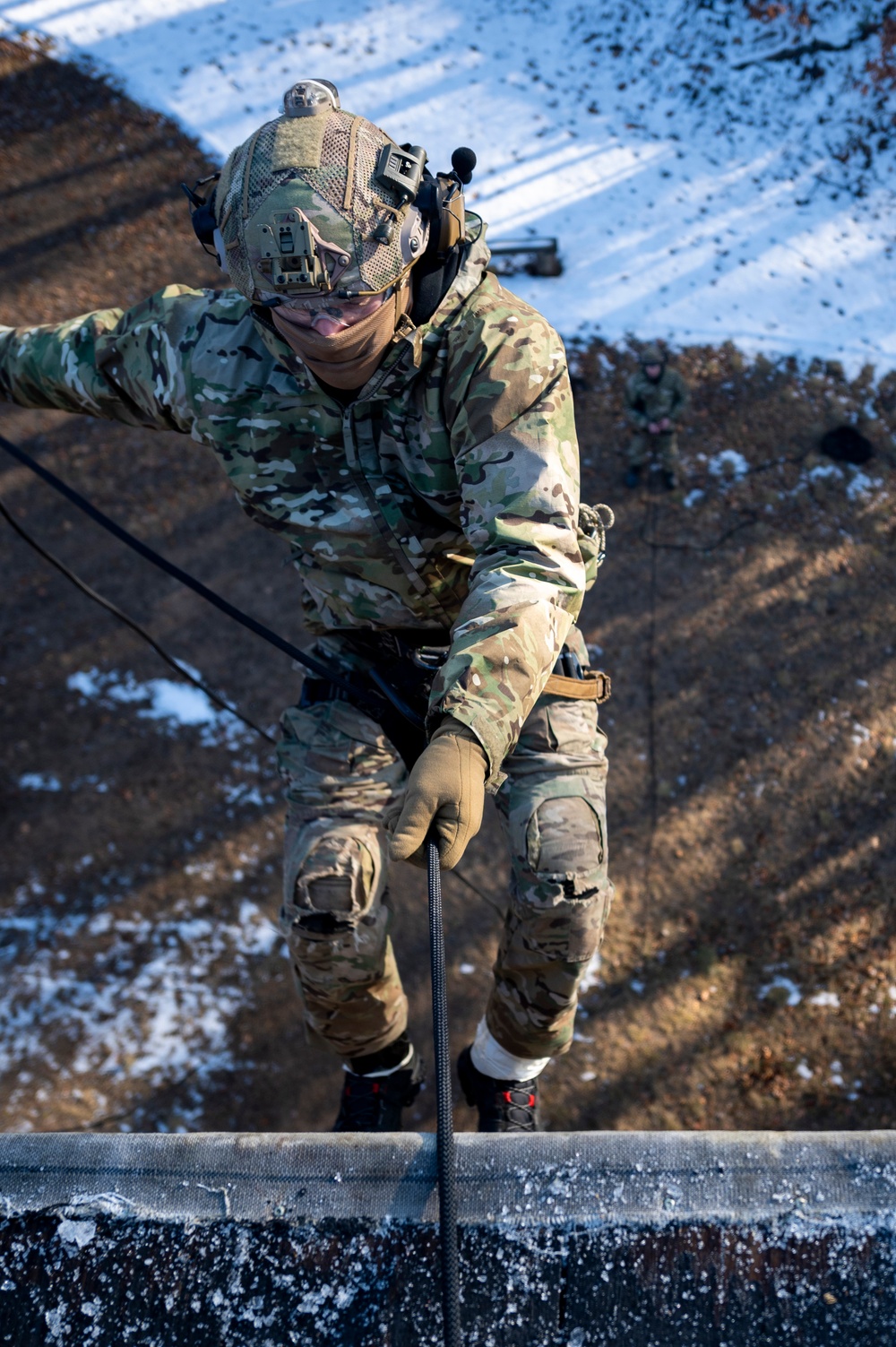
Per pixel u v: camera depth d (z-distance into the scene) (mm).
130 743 9414
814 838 9109
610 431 11359
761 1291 1580
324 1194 1715
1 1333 1630
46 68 14406
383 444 2127
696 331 12305
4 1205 1730
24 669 9750
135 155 13547
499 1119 2668
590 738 2584
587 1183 1687
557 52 15227
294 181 1816
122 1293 1653
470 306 1993
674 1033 8266
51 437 11172
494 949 8500
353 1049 2648
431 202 1887
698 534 10656
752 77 14719
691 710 9633
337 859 2461
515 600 1812
